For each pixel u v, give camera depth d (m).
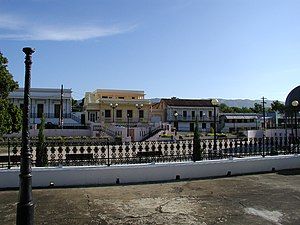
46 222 7.67
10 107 21.53
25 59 6.13
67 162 12.70
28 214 5.81
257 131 36.47
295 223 7.66
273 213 8.38
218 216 8.13
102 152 13.70
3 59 18.50
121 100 52.19
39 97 47.75
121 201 9.45
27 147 5.95
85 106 53.69
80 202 9.35
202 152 14.60
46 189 10.95
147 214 8.28
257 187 11.16
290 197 9.86
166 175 12.41
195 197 9.88
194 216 8.13
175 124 60.25
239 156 14.52
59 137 34.91
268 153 15.11
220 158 14.27
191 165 12.76
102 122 45.81
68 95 49.03
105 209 8.69
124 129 35.62
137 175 12.07
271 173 13.63
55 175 11.41
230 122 64.12
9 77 18.70
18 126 21.83
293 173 13.61
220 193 10.36
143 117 53.06
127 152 14.46
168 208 8.78
